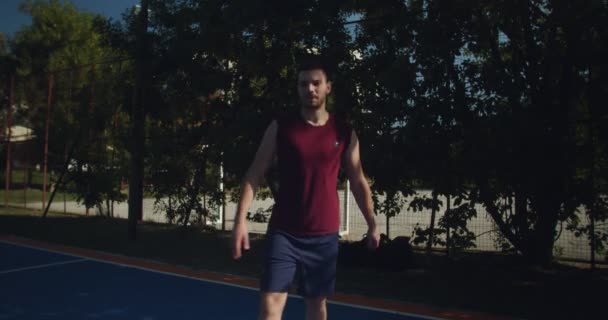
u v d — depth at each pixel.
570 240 9.67
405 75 6.61
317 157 2.84
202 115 10.05
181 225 11.29
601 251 7.46
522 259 8.52
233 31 8.36
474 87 6.65
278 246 2.86
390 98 6.96
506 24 6.83
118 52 11.18
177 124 10.49
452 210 7.11
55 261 8.77
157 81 10.28
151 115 10.73
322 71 2.89
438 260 8.77
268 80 8.79
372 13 7.95
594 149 7.03
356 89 7.74
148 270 8.09
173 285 7.08
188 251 9.80
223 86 9.21
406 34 7.20
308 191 2.86
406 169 7.05
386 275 7.73
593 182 7.11
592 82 6.88
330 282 2.98
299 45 8.21
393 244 8.15
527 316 5.77
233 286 7.07
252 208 13.31
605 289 6.95
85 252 9.68
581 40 6.56
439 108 6.71
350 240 10.94
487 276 7.65
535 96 7.11
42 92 19.95
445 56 6.55
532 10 6.64
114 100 12.94
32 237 11.45
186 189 10.68
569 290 6.91
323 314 3.10
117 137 11.55
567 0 6.23
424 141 6.73
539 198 7.21
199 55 9.36
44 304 6.04
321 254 2.92
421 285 7.14
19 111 20.47
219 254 9.53
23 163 17.80
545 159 6.67
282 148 2.86
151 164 10.71
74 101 14.41
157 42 10.05
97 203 14.45
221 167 9.60
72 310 5.79
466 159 6.60
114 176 14.03
